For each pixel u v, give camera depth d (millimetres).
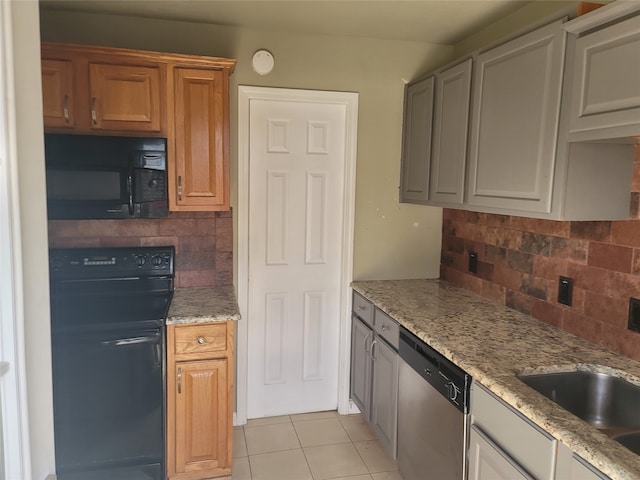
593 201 1670
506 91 1920
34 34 1075
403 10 2311
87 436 2088
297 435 2801
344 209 2934
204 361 2203
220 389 2242
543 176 1717
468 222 2738
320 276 2992
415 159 2750
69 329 1994
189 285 2668
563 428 1209
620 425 1579
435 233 3059
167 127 2299
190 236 2637
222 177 2391
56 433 2049
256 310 2912
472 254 2688
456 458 1734
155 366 2113
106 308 2229
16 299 968
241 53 2629
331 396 3111
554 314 2059
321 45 2738
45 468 1159
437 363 1880
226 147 2379
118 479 2150
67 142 2123
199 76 2309
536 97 1747
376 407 2572
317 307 3012
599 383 1632
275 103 2787
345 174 2914
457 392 1723
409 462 2168
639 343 1662
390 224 2984
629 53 1368
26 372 1021
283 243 2906
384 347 2443
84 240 2498
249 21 2510
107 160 2172
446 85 2395
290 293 2955
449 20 2451
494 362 1643
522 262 2266
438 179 2488
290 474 2430
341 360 3037
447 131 2389
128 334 2070
